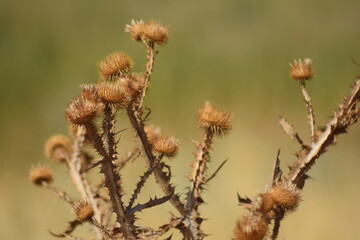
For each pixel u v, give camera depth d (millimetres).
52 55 11227
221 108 2127
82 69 11062
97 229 2100
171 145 2100
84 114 2025
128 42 11328
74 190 2297
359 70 10531
